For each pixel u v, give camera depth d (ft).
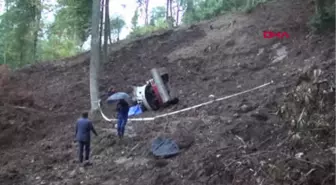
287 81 41.24
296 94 27.45
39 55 96.22
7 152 40.09
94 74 46.01
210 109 40.81
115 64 66.08
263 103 37.58
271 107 35.99
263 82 44.24
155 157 31.96
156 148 32.58
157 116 42.22
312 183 22.08
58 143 40.24
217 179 26.05
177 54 63.87
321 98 26.63
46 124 46.47
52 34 90.68
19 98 49.24
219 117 36.99
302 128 25.77
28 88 61.00
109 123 42.96
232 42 59.21
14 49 84.23
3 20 83.30
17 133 43.86
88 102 53.26
